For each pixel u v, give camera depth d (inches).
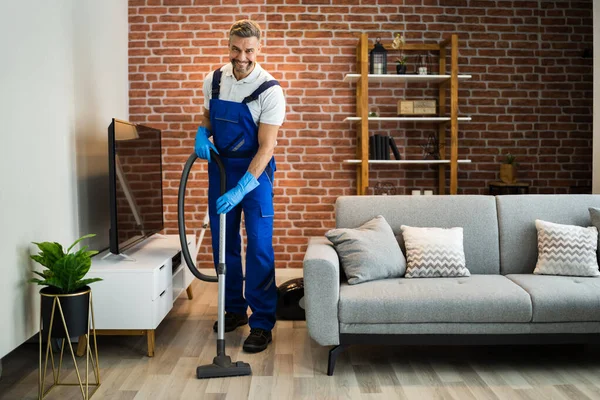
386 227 125.4
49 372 107.3
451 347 122.9
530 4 197.5
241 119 119.9
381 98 196.7
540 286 109.6
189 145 194.2
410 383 102.3
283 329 136.4
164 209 194.9
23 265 100.6
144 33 192.4
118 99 171.3
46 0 112.0
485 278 118.1
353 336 106.6
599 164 164.6
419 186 198.7
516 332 106.5
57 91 117.5
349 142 196.4
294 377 105.3
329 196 196.9
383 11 195.0
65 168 121.3
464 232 129.0
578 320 105.8
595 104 165.6
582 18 198.2
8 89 95.3
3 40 93.7
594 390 98.7
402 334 106.5
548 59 198.7
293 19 193.8
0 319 92.3
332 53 194.7
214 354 117.9
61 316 92.7
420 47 190.9
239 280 136.1
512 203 131.6
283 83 194.7
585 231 122.6
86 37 137.8
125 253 132.8
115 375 106.0
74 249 125.6
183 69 193.2
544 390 98.8
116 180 120.6
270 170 126.4
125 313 114.3
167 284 126.8
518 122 199.8
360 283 114.1
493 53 197.8
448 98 196.9
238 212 131.9
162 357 116.0
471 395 96.8
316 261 105.6
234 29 115.3
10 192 95.8
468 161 184.2
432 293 106.5
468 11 196.7
